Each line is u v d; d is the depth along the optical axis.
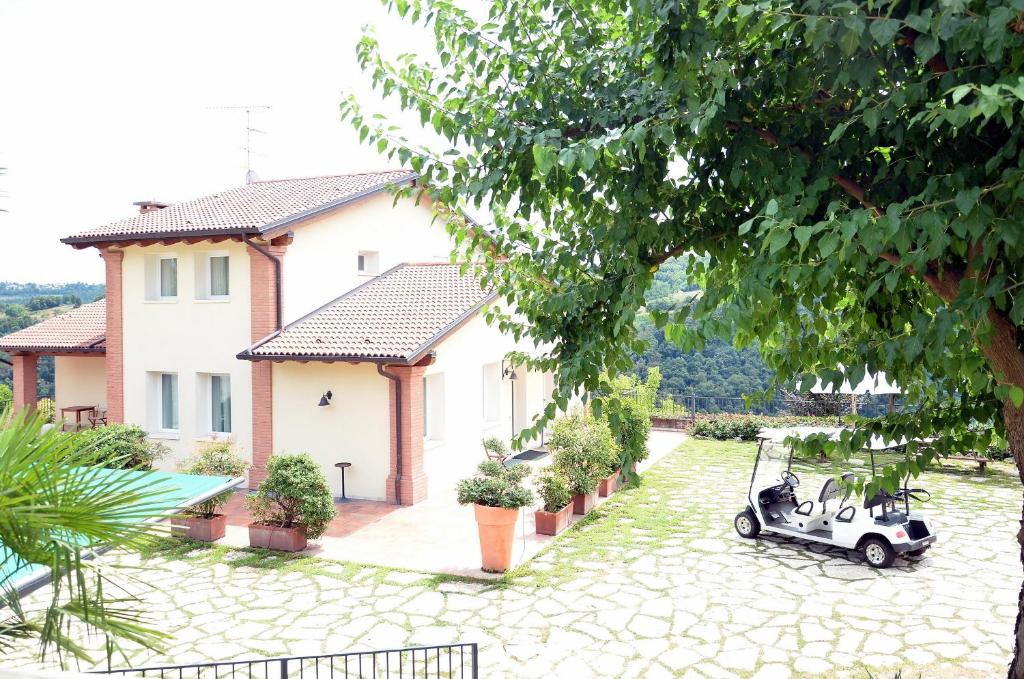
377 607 9.12
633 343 4.16
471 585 9.89
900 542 10.07
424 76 4.29
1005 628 8.19
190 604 9.25
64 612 2.10
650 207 3.85
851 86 3.34
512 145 3.82
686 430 22.03
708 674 7.28
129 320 16.88
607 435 13.84
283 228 15.31
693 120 3.10
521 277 4.76
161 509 2.38
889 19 2.53
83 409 18.52
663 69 3.34
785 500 12.06
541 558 11.01
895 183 3.35
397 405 14.13
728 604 9.07
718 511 13.48
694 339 3.27
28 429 2.15
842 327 4.62
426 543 11.77
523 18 4.09
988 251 2.71
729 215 3.93
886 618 8.54
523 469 10.82
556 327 4.40
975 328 2.84
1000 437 4.16
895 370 3.94
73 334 19.56
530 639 8.16
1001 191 2.71
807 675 7.21
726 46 3.31
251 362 15.52
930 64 3.00
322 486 11.41
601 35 4.12
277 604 9.25
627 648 7.90
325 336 14.87
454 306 15.74
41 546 2.06
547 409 4.16
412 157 4.24
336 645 8.05
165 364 16.52
